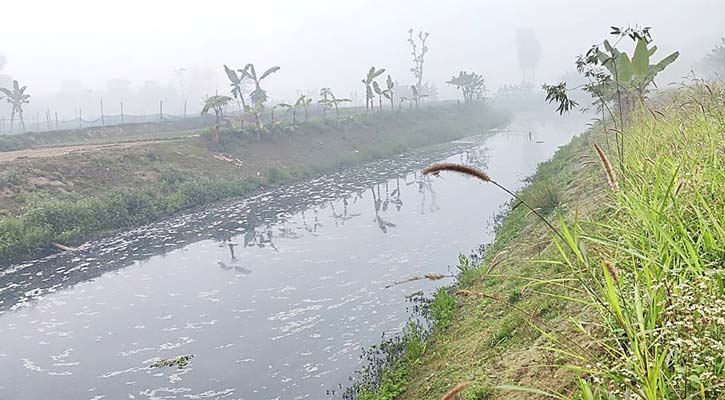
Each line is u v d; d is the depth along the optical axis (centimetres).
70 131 2966
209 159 2266
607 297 226
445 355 593
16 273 1197
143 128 3478
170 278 1132
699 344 211
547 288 538
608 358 286
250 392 660
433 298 880
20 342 852
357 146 3097
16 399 681
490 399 401
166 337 843
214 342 812
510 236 1009
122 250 1354
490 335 549
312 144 2867
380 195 1903
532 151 2834
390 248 1221
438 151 3200
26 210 1472
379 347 730
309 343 775
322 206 1778
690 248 246
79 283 1125
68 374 744
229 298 995
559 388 330
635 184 395
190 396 662
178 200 1798
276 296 983
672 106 683
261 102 2745
